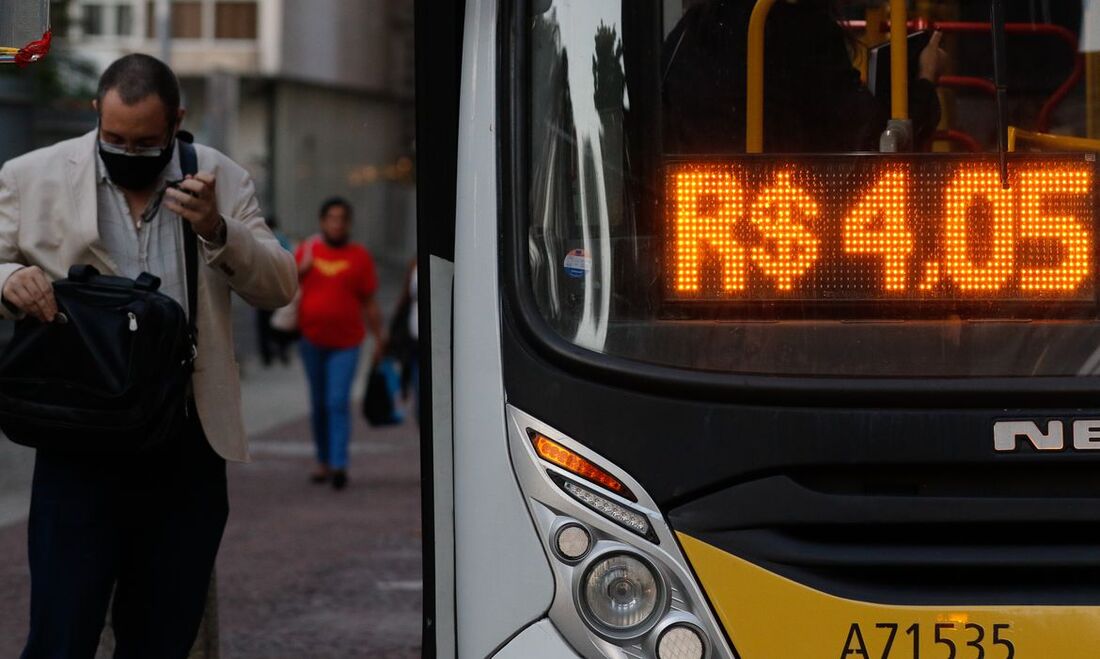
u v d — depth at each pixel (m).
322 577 10.95
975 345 4.88
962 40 5.47
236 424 5.96
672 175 5.06
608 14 5.12
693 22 5.11
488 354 4.89
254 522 13.38
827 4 5.17
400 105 69.94
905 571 4.68
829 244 5.03
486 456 4.82
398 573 11.09
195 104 58.31
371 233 67.56
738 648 4.63
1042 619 4.62
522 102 5.10
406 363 20.03
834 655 4.61
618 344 4.92
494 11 5.18
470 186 5.07
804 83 5.09
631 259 5.02
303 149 60.84
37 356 5.53
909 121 5.14
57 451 5.68
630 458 4.71
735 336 4.92
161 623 5.93
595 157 5.07
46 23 5.08
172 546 5.88
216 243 5.77
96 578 5.69
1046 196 5.04
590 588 4.68
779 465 4.68
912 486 4.72
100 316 5.53
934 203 5.04
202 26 58.50
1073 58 5.27
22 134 20.45
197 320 5.91
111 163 5.81
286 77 58.94
